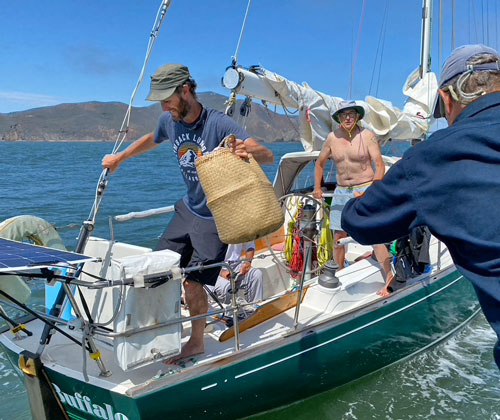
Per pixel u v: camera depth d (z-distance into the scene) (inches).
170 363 105.6
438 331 166.2
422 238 149.5
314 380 125.6
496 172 44.2
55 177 764.0
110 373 100.7
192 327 109.5
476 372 153.5
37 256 84.4
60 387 104.7
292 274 153.4
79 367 103.5
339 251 168.1
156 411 97.6
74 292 117.1
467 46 52.1
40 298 208.2
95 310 109.5
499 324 45.0
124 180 719.7
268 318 128.7
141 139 123.7
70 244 297.7
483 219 43.9
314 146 187.8
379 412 132.1
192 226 111.0
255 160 100.3
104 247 118.6
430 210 47.5
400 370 153.8
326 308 135.6
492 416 130.6
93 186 630.5
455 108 52.6
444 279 162.1
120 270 88.3
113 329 93.4
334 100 190.7
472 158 45.1
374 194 53.4
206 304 110.1
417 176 48.4
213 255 107.5
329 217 159.9
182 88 99.6
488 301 45.5
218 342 116.4
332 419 129.0
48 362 105.5
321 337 123.3
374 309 135.0
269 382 115.4
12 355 114.3
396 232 52.9
